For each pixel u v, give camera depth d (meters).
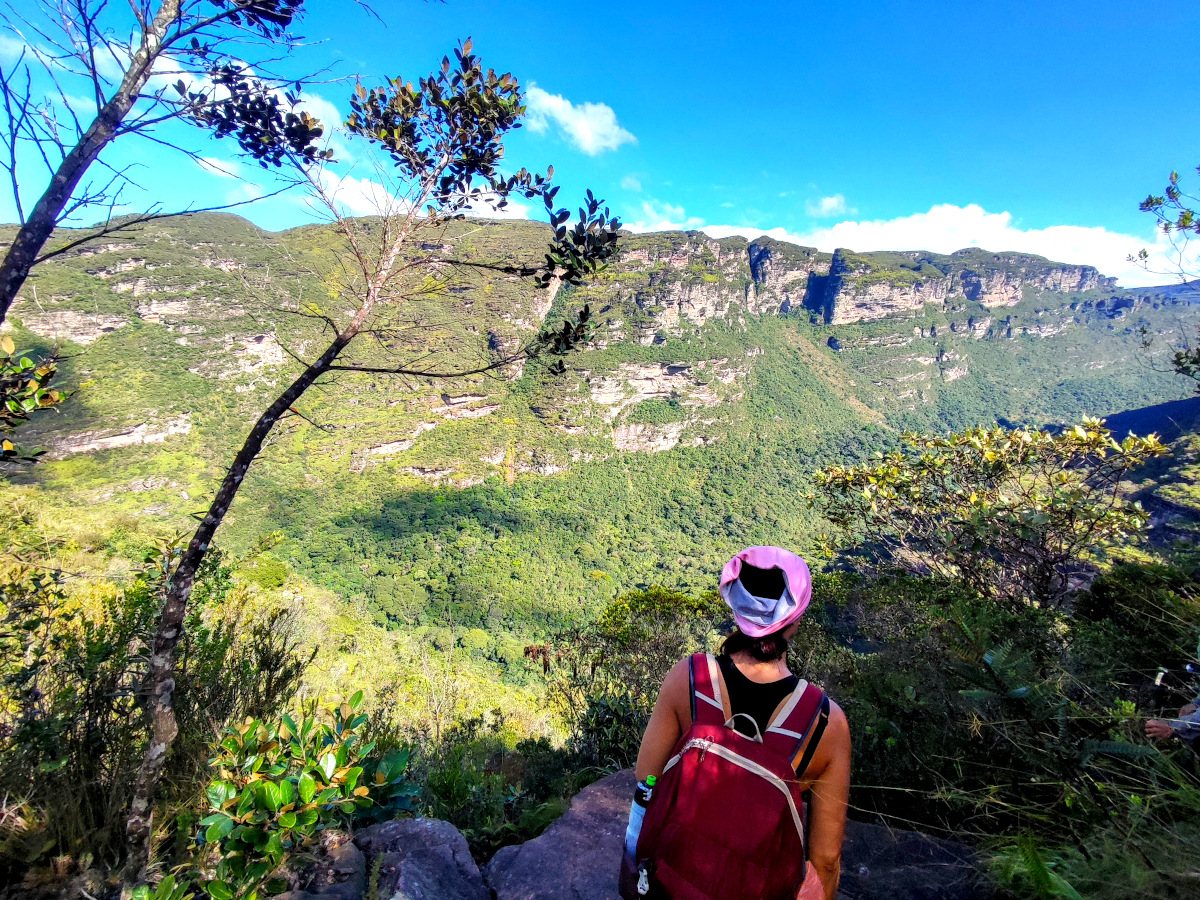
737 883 0.89
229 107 2.32
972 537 5.32
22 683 2.24
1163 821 1.35
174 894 1.50
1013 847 1.55
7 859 1.81
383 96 2.52
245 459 2.11
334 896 1.63
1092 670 2.25
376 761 2.43
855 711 2.52
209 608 3.41
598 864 1.85
